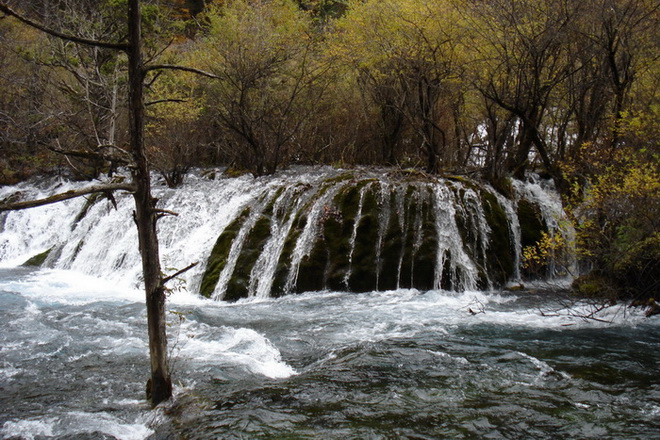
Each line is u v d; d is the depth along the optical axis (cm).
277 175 1498
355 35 1383
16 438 450
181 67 425
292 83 1619
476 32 1187
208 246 1191
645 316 823
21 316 866
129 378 587
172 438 446
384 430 458
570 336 738
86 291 1116
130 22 415
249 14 1568
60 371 608
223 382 569
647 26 1030
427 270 1031
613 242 844
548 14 1073
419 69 1262
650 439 443
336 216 1105
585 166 1024
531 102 1230
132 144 428
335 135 1695
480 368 610
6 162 1906
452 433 454
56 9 1648
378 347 690
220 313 900
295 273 1056
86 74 1420
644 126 879
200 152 1883
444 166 1568
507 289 1046
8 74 1556
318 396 530
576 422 475
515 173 1293
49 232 1549
